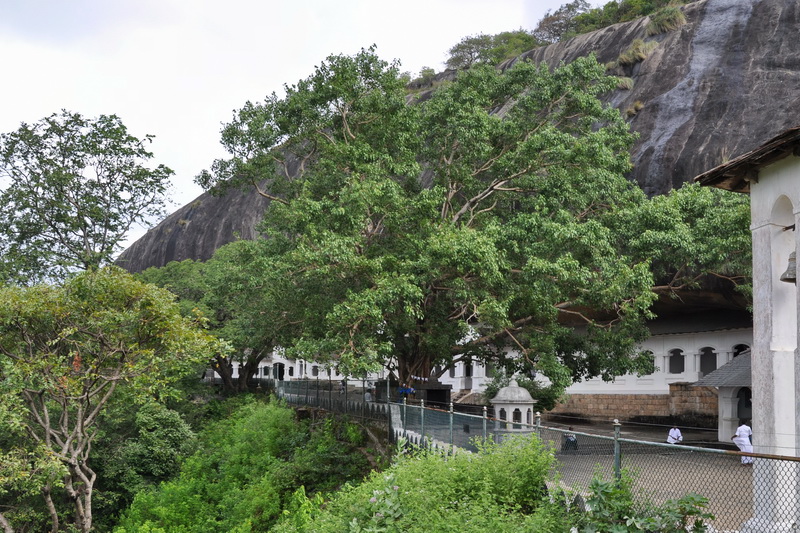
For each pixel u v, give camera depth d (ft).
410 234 79.15
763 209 33.86
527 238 79.30
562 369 78.43
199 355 68.69
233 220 216.33
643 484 27.86
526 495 34.83
